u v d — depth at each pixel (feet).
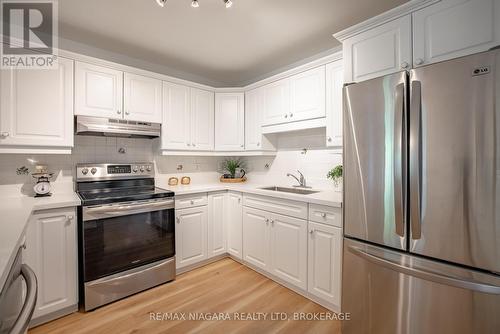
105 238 6.32
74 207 5.96
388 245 4.65
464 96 3.80
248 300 6.59
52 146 6.41
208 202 8.68
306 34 7.32
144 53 8.53
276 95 8.62
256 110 9.37
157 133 8.29
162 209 7.41
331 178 8.07
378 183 4.76
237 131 9.89
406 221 4.41
